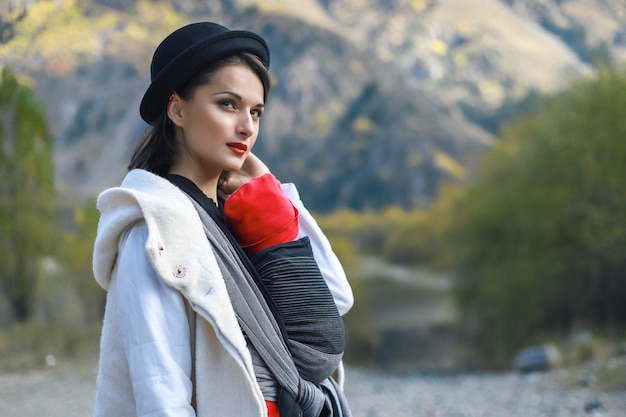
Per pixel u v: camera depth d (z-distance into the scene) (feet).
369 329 105.40
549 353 52.08
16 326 47.06
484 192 99.81
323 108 531.91
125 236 6.54
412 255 260.01
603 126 73.61
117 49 407.44
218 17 501.15
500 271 81.61
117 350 6.60
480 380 50.26
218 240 6.66
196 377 6.31
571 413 30.83
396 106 515.09
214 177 7.27
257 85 7.06
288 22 588.09
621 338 57.88
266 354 6.53
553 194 76.54
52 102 363.97
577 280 77.61
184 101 6.96
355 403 39.81
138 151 7.19
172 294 6.31
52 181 51.83
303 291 6.90
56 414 30.60
